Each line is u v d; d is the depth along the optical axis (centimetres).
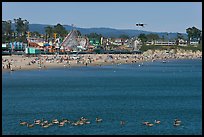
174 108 11438
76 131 8438
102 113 10494
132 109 11212
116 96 14150
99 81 19650
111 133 8312
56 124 8981
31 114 10269
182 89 16600
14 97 13612
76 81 19462
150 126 8988
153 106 11800
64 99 13238
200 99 13400
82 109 11125
